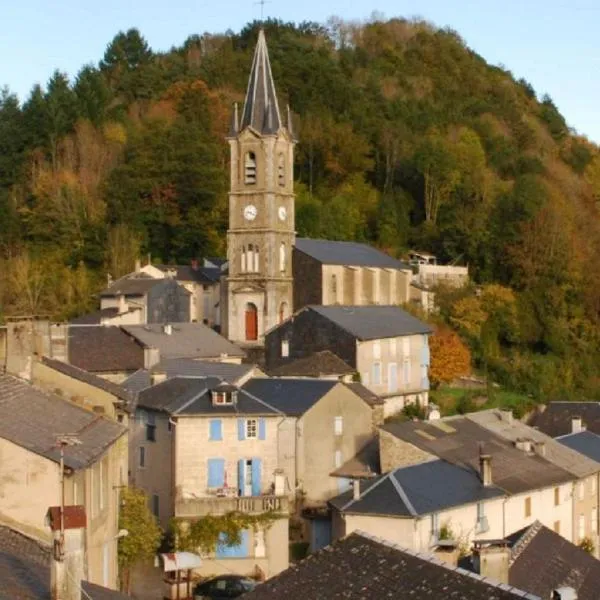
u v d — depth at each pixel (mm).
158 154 134250
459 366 103812
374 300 109500
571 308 119250
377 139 154375
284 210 105812
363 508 54844
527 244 121938
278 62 165875
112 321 103750
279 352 93375
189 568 50844
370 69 182625
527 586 40312
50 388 47156
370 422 69625
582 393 108188
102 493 39438
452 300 115062
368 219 140750
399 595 26453
